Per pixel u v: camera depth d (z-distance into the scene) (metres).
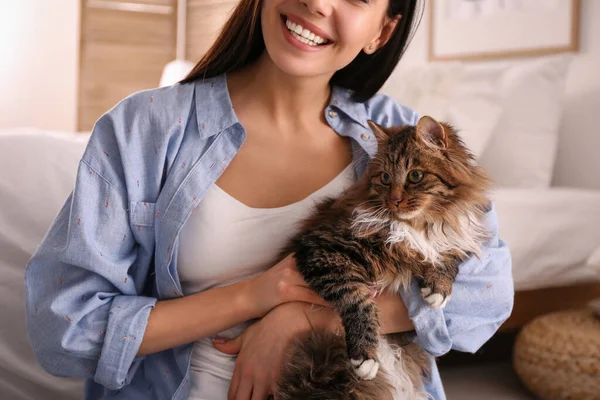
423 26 4.12
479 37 3.87
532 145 3.32
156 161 1.33
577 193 3.02
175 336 1.28
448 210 1.37
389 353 1.36
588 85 3.47
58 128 5.37
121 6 5.11
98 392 1.45
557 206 2.88
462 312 1.39
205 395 1.32
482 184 1.44
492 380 3.06
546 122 3.36
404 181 1.35
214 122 1.38
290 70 1.33
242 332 1.36
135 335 1.25
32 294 1.29
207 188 1.33
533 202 2.85
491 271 1.41
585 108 3.48
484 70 3.52
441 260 1.35
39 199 1.99
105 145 1.33
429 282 1.32
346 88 1.56
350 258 1.33
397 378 1.35
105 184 1.31
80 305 1.28
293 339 1.28
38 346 1.28
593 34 3.46
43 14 5.25
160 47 5.25
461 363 3.29
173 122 1.36
